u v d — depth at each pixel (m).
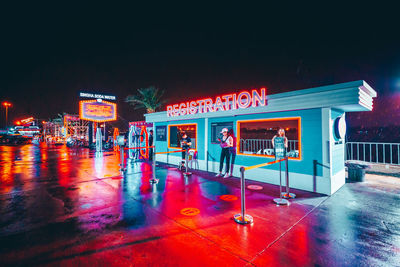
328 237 3.38
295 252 2.96
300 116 6.16
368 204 4.86
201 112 9.09
